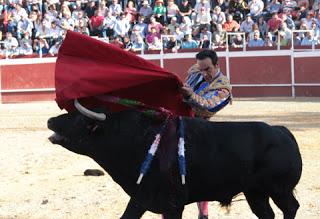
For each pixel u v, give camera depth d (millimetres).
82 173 9898
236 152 5551
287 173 5711
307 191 8469
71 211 7750
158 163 5391
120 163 5473
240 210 7648
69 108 5461
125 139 5434
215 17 24531
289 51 23219
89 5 25953
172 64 23875
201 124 5648
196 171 5492
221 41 24109
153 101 5680
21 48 25359
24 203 8164
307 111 17766
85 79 5320
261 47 23453
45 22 25016
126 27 24953
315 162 10375
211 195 5645
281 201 5805
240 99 22812
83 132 5402
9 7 26297
